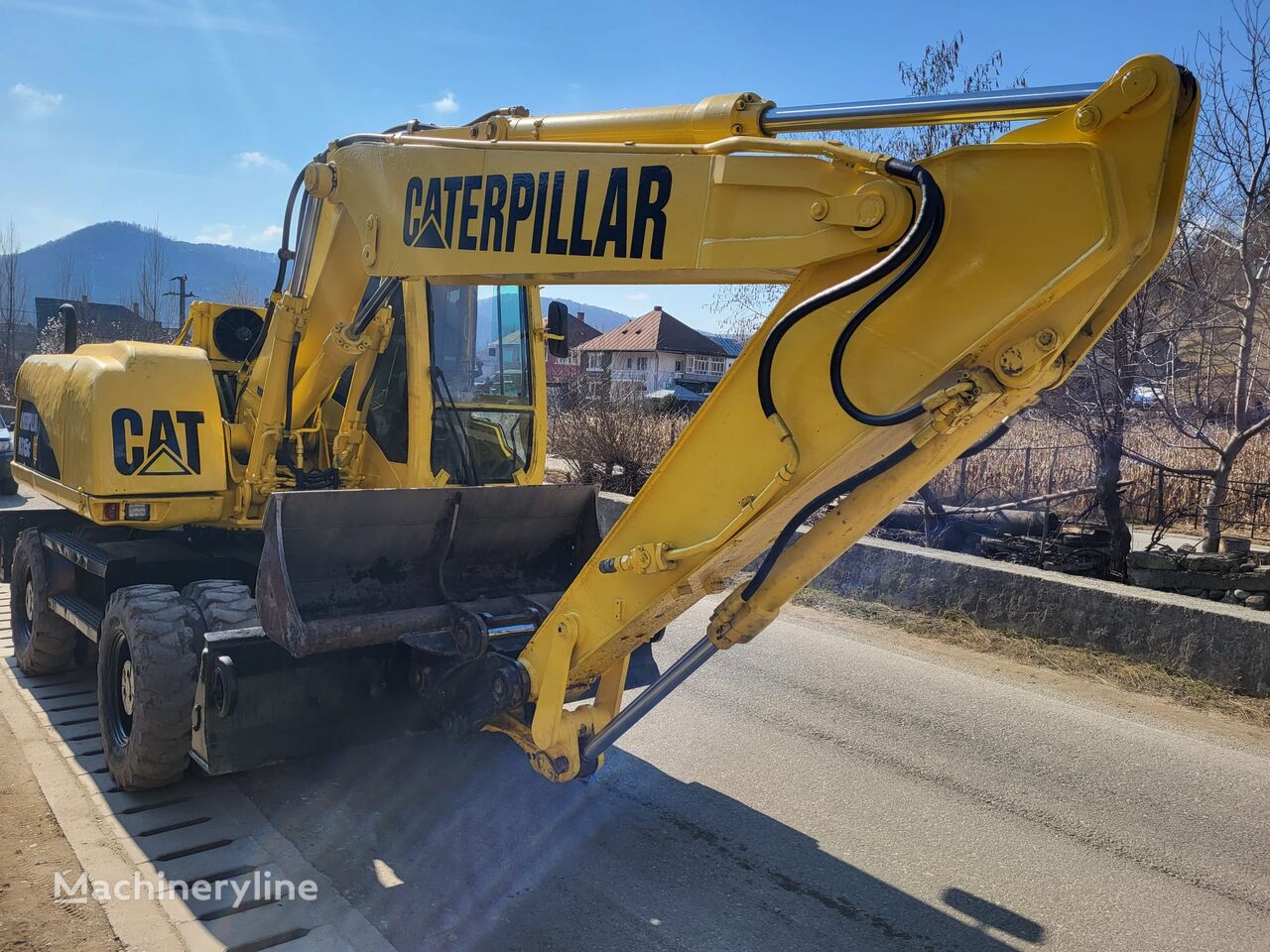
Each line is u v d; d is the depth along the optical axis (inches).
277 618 141.7
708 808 171.5
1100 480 360.5
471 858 151.9
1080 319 86.7
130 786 164.1
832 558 117.2
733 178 108.7
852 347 98.7
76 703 211.3
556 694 132.5
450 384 209.2
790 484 104.4
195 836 154.3
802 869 151.1
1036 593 274.8
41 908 129.8
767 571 122.0
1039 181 87.5
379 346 193.8
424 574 164.4
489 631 145.2
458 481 202.5
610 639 126.0
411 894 140.1
